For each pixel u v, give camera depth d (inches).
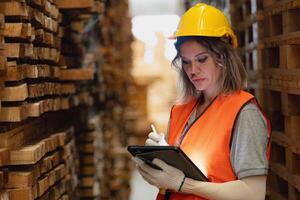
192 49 102.0
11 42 104.3
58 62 144.6
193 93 113.3
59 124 158.1
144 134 537.3
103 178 274.7
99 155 248.1
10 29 99.9
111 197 317.1
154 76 575.5
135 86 538.9
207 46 101.3
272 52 144.5
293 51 122.6
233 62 102.7
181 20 107.8
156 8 716.7
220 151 98.7
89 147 203.6
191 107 112.9
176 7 694.5
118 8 351.3
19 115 99.0
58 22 145.2
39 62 126.8
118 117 366.3
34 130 122.6
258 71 150.2
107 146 304.7
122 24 379.6
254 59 154.6
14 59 102.8
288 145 125.6
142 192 416.8
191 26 102.5
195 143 102.3
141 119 544.1
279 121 143.2
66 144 150.3
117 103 366.3
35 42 121.0
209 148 99.9
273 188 142.3
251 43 159.9
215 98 104.0
